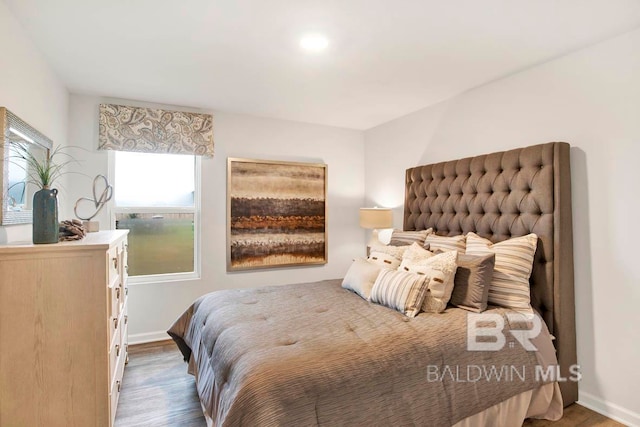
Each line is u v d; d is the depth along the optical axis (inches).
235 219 147.1
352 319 78.3
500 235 102.7
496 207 104.0
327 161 168.6
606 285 84.3
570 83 91.0
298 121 160.1
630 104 80.0
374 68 100.4
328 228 169.0
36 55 85.5
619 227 82.0
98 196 124.5
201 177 141.0
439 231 124.5
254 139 151.3
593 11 71.2
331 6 69.6
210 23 76.1
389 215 147.5
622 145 81.4
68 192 119.0
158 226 137.6
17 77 73.5
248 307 87.1
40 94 88.8
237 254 147.7
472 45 86.5
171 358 117.2
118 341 83.9
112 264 73.4
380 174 165.6
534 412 79.6
